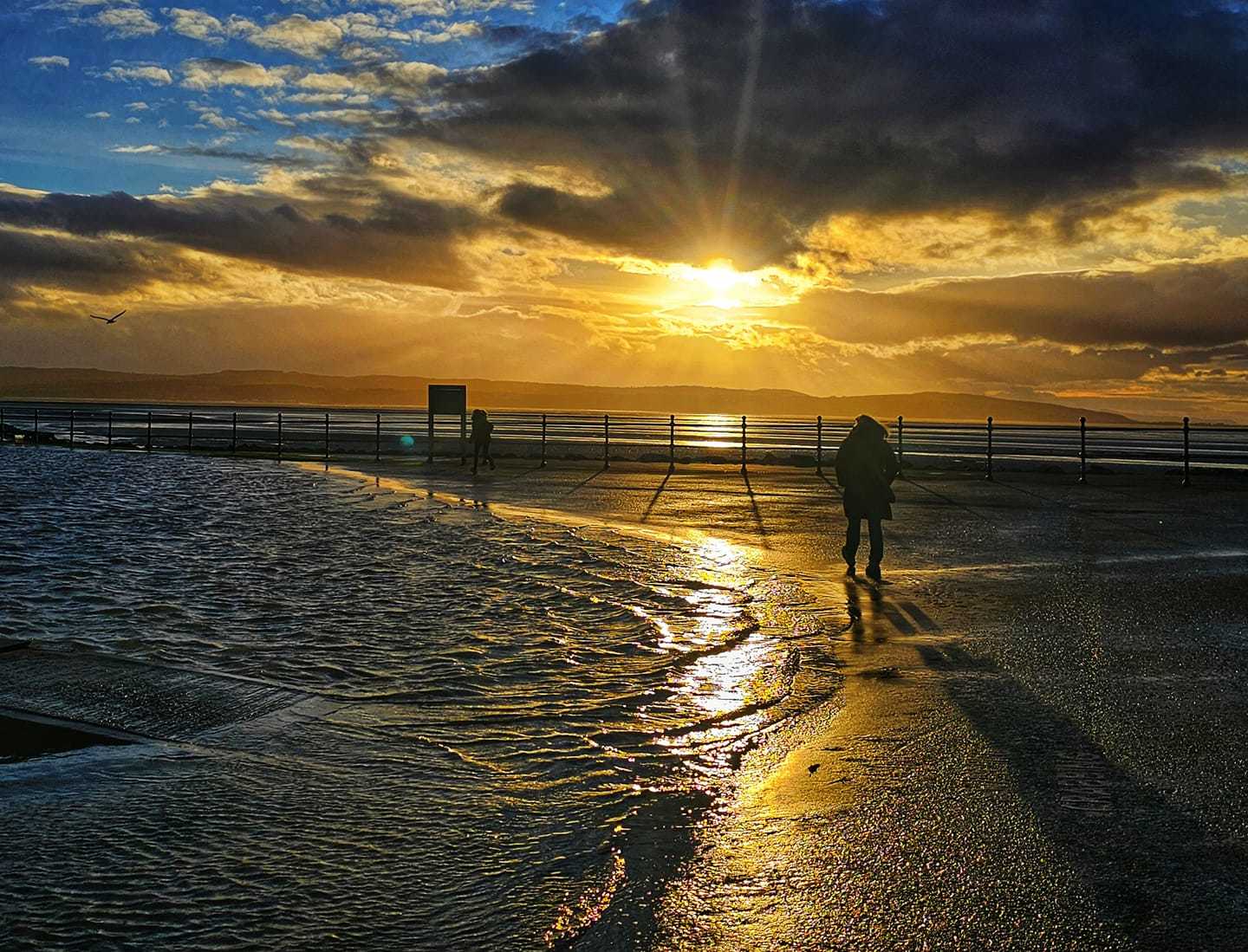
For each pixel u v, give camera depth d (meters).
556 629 9.64
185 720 6.67
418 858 4.53
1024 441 86.88
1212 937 3.81
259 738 6.32
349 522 17.92
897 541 16.14
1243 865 4.46
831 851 4.61
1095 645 8.91
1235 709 6.94
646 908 4.05
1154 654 8.59
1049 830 4.85
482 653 8.69
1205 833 4.81
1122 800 5.23
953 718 6.74
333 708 7.03
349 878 4.33
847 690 7.51
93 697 7.08
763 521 18.81
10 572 12.52
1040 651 8.70
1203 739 6.27
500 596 11.25
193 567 13.01
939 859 4.51
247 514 19.25
